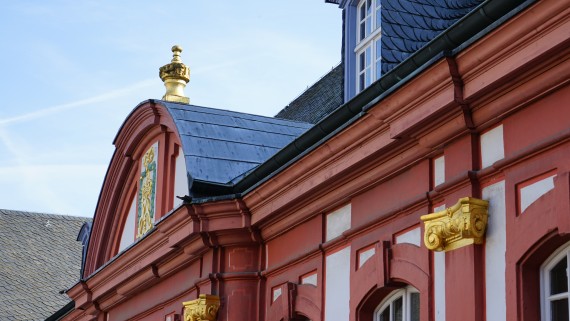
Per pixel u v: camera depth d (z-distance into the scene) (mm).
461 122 11766
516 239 11016
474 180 11742
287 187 15359
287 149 15250
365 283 13820
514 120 11234
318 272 15211
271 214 16094
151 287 20516
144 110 20281
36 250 42875
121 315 22234
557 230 10492
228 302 17047
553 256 10875
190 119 19078
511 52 10641
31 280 40938
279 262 16375
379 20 14930
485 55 10938
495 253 11367
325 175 14367
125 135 21672
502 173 11391
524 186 11047
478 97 11406
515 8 10352
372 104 12688
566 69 10281
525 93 10875
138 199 21734
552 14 9984
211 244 17219
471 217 11461
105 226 23641
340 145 13773
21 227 44062
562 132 10453
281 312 16094
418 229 12914
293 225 15977
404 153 13008
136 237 21703
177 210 17281
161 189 20094
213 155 18125
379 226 13742
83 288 23188
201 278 17531
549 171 10703
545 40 10188
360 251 14164
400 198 13266
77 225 45500
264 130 19500
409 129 12344
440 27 14656
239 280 17000
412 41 14398
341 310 14500
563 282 10781
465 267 11641
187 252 17859
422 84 11836
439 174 12562
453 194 12086
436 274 12367
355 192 14250
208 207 16844
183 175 19266
